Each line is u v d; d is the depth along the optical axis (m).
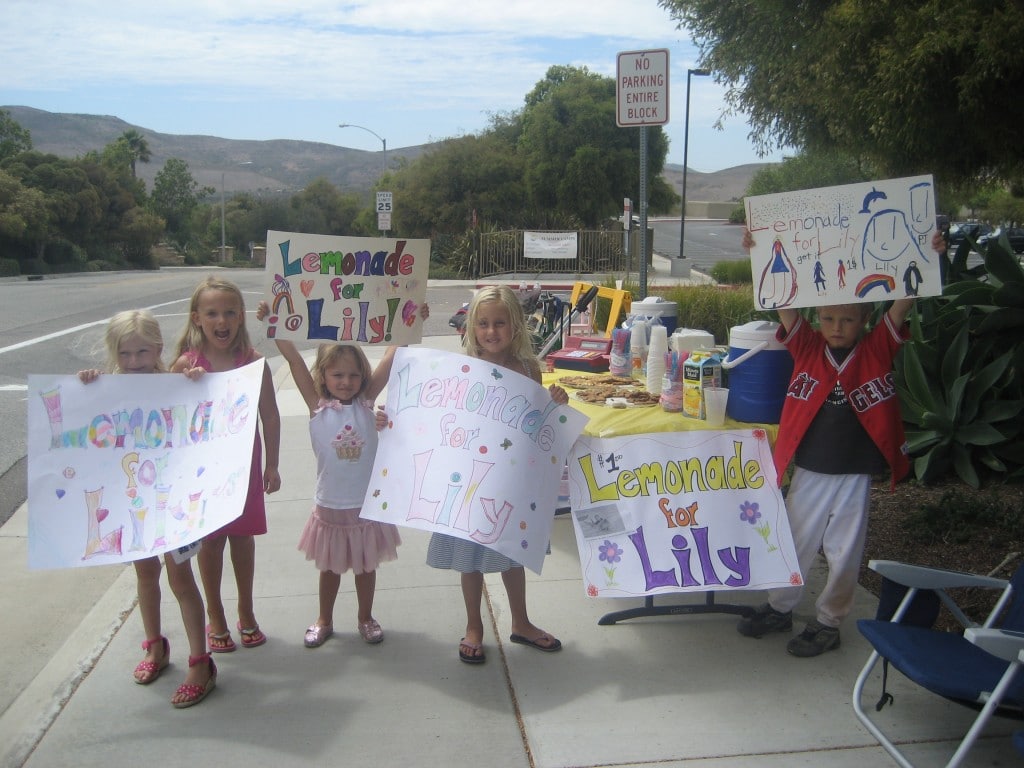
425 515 3.70
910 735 3.29
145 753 3.21
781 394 4.19
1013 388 6.10
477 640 3.86
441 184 34.81
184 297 21.77
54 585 4.86
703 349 4.72
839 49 5.49
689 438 4.09
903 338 3.76
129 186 71.75
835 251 3.76
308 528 3.98
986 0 4.79
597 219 33.78
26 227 43.34
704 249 46.62
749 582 3.87
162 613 4.34
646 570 3.91
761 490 4.02
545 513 3.79
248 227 77.75
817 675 3.74
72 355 12.30
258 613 4.35
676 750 3.21
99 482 3.57
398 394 3.87
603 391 5.02
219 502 3.48
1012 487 5.76
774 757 3.17
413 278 4.27
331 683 3.69
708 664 3.84
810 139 8.53
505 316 3.90
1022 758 3.15
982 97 5.01
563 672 3.78
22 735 3.33
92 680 3.72
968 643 3.22
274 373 10.75
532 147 34.34
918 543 4.99
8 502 6.25
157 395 3.67
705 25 7.79
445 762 3.15
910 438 6.03
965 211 45.88
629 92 6.91
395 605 4.45
